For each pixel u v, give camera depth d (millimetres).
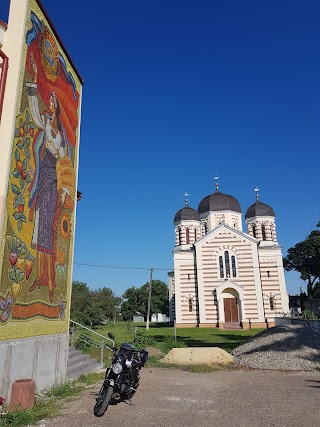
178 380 12875
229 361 18125
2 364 8305
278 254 46938
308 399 9531
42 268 10555
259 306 44438
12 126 9203
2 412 7770
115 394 9523
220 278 46469
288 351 17641
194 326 46031
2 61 9508
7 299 8656
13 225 9055
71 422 7270
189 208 57594
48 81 11562
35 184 10312
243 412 8094
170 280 64000
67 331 12203
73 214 13344
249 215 56531
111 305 72188
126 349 8930
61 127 12453
